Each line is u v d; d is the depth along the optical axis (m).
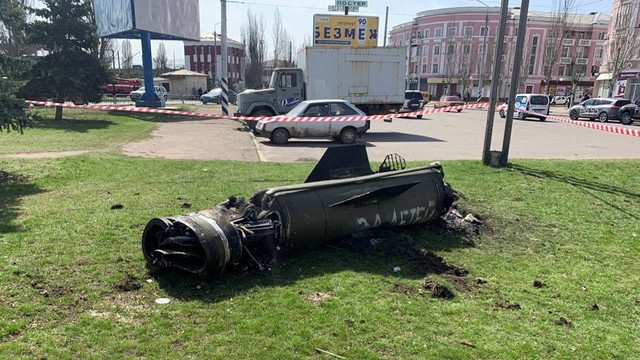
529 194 7.59
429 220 5.52
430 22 81.19
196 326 3.16
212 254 3.68
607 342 3.15
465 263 4.59
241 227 4.02
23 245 4.54
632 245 5.25
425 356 2.89
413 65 85.81
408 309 3.49
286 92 18.41
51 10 19.48
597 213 6.57
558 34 58.81
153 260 4.02
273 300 3.56
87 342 2.92
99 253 4.40
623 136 19.05
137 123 20.36
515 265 4.56
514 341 3.11
